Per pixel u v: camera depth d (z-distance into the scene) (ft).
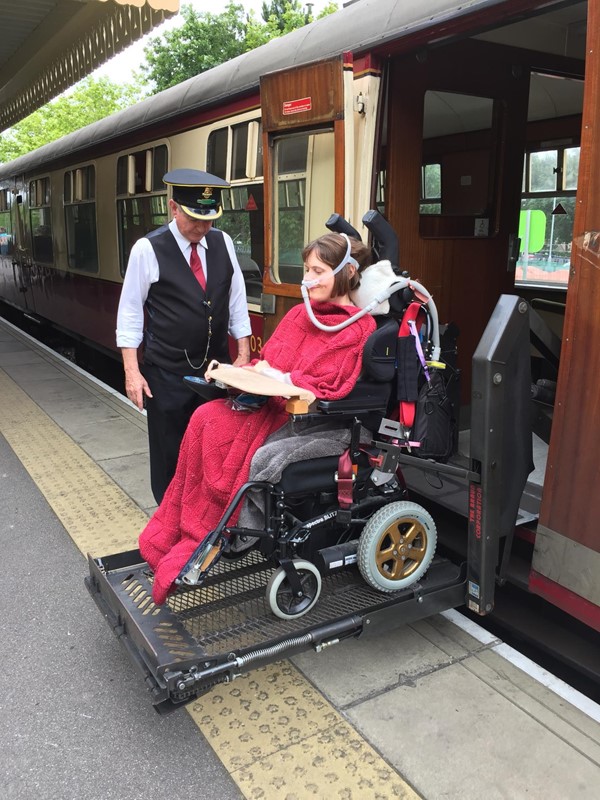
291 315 8.66
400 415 8.21
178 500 8.23
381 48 10.42
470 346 13.76
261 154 14.03
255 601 8.34
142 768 7.06
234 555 8.32
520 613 9.28
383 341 7.74
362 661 8.59
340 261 7.94
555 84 14.99
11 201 38.73
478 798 6.52
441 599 8.47
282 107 12.05
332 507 8.39
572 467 7.66
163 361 10.42
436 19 9.36
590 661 8.27
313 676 8.32
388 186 11.79
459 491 10.92
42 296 34.24
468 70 12.36
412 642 8.95
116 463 15.49
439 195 13.05
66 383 22.99
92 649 9.01
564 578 7.95
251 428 7.88
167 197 18.65
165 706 6.95
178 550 7.68
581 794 6.55
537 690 7.99
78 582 10.66
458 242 13.09
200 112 16.22
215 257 10.39
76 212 27.09
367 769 6.89
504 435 8.01
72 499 13.57
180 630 7.55
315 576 7.89
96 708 7.93
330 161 11.57
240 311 11.25
